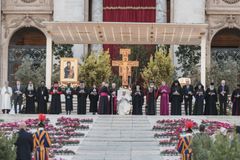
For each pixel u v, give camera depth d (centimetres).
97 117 3647
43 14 6075
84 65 5375
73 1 5950
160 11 5997
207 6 6041
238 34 6234
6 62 6081
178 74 5653
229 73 5453
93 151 2870
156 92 3931
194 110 3912
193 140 2127
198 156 1944
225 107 3950
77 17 5947
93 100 3984
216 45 6262
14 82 6069
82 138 3162
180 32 4206
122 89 4006
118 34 4319
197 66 5516
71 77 4700
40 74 5497
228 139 1766
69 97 3972
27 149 2106
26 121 3434
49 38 4231
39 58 6084
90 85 5325
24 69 5509
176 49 5738
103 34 4325
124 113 3953
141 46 5947
